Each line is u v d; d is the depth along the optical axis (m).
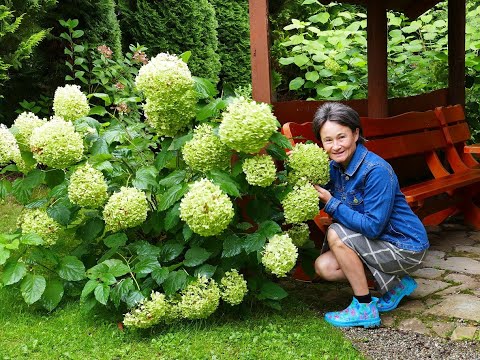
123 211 2.68
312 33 7.90
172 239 2.99
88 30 5.96
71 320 2.83
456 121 5.45
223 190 2.57
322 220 3.34
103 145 3.01
